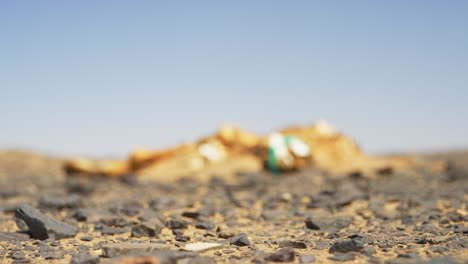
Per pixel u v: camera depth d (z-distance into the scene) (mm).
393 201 1688
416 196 1737
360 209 1603
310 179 2400
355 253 1235
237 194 1926
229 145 3123
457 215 1474
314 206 1647
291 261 1219
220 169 2801
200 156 2982
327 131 3154
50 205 1651
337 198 1717
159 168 2902
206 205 1707
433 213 1514
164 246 1262
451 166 2656
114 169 3002
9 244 1341
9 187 2250
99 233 1423
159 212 1607
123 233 1424
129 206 1661
